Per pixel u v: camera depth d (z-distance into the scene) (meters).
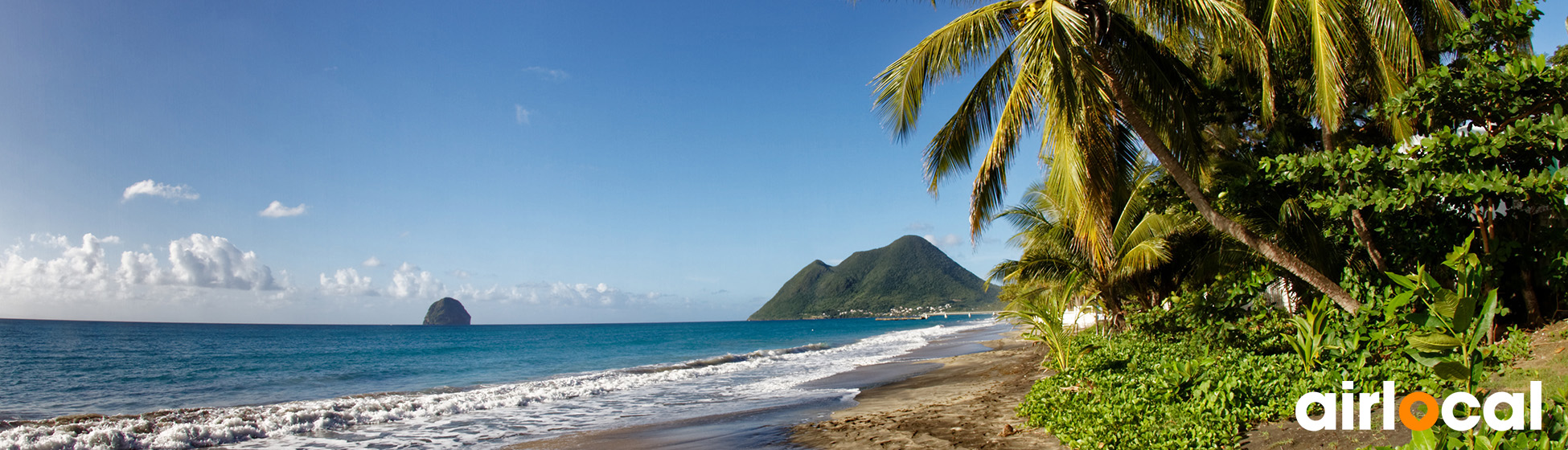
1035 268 17.05
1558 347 6.01
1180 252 15.02
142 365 29.83
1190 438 5.11
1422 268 3.13
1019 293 20.25
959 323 121.00
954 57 8.37
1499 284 7.95
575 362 32.62
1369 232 8.14
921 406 10.33
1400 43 7.51
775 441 8.25
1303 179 7.27
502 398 14.22
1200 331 8.88
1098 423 5.74
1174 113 9.00
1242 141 11.30
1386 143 10.25
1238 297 8.62
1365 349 6.58
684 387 16.56
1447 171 6.34
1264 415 5.57
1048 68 7.09
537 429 10.65
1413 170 6.44
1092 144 7.25
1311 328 6.73
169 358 34.53
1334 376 5.84
